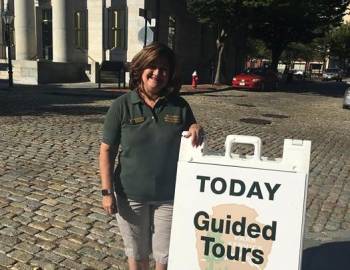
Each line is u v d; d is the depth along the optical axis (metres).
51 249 4.04
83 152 7.81
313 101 21.52
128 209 2.80
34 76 24.66
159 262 2.85
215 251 2.55
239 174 2.52
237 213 2.51
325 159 8.34
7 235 4.28
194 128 2.62
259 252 2.48
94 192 5.63
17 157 7.27
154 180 2.72
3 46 33.56
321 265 3.91
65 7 28.16
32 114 12.10
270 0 23.22
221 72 30.33
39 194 5.48
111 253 4.01
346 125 13.40
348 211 5.45
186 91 21.72
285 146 2.48
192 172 2.58
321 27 36.44
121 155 2.78
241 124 12.20
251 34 41.00
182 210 2.58
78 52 30.56
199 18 25.98
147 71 2.63
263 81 26.08
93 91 19.70
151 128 2.68
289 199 2.44
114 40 29.62
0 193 5.45
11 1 31.44
